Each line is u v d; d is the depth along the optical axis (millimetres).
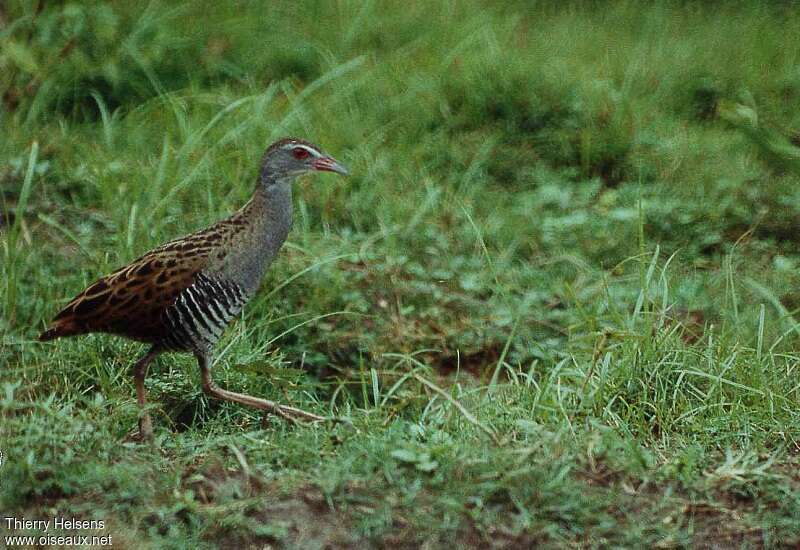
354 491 8219
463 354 11672
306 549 7867
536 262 12852
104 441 8648
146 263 9352
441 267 12617
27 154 13211
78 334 9500
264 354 10805
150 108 14477
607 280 12008
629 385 9992
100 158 13375
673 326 10805
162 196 12844
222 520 7898
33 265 11359
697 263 12883
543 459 8578
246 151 13648
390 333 11586
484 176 14211
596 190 13984
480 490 8227
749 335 11219
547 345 11422
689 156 14422
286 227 9977
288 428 9633
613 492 8438
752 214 13633
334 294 11836
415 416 10156
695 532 8266
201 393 10070
